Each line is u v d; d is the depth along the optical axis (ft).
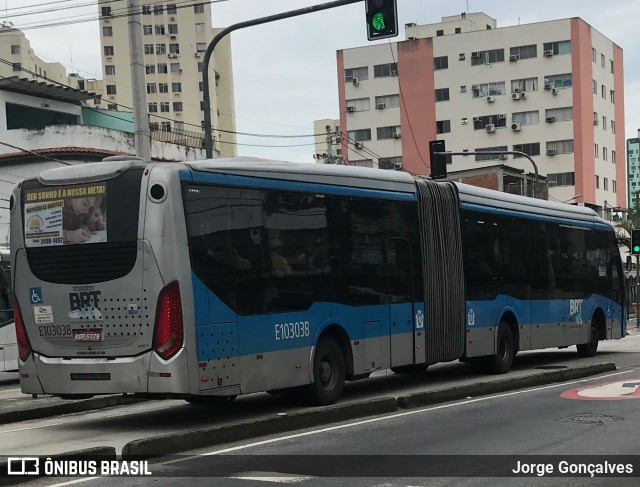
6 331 60.49
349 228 40.06
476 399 40.78
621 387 44.80
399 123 248.73
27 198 33.88
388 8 48.29
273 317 34.73
